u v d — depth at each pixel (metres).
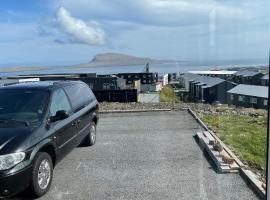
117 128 9.54
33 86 6.13
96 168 6.00
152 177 5.44
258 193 4.61
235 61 4.34
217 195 4.62
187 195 4.66
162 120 10.48
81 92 7.41
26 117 5.29
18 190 4.38
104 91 15.98
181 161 6.22
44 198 4.74
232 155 6.16
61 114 5.62
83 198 4.70
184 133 8.61
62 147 5.64
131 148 7.32
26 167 4.44
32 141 4.67
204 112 11.34
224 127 9.10
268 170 3.34
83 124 6.91
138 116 11.37
